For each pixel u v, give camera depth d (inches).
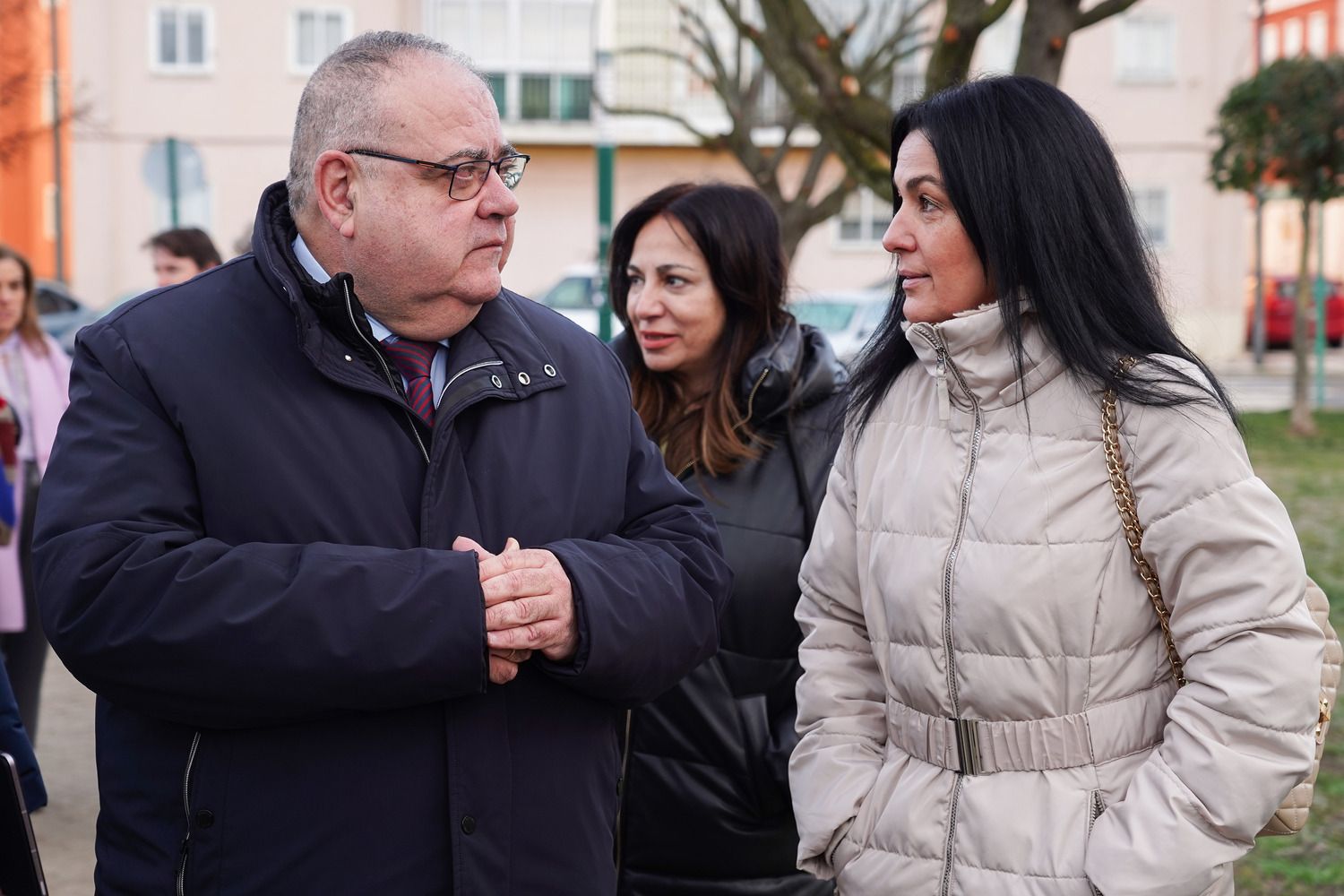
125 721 75.6
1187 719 74.7
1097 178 79.7
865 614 85.4
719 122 1077.1
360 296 78.3
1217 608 74.4
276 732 72.5
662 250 111.0
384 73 75.9
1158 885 72.9
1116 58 1015.6
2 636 184.7
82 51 1011.9
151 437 73.0
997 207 78.4
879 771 84.6
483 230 77.5
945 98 81.9
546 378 82.3
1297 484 427.5
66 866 156.2
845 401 94.1
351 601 69.6
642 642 77.2
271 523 73.2
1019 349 78.4
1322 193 535.8
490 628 71.5
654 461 90.1
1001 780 78.5
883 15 475.2
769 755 101.5
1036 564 77.2
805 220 477.1
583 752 80.0
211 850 72.3
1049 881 75.7
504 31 1082.7
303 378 75.3
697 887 104.3
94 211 1026.1
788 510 105.2
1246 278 1047.0
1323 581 288.5
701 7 1009.5
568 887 77.9
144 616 69.1
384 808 72.9
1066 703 78.0
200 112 1028.5
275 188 82.3
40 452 191.5
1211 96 1018.1
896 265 87.6
